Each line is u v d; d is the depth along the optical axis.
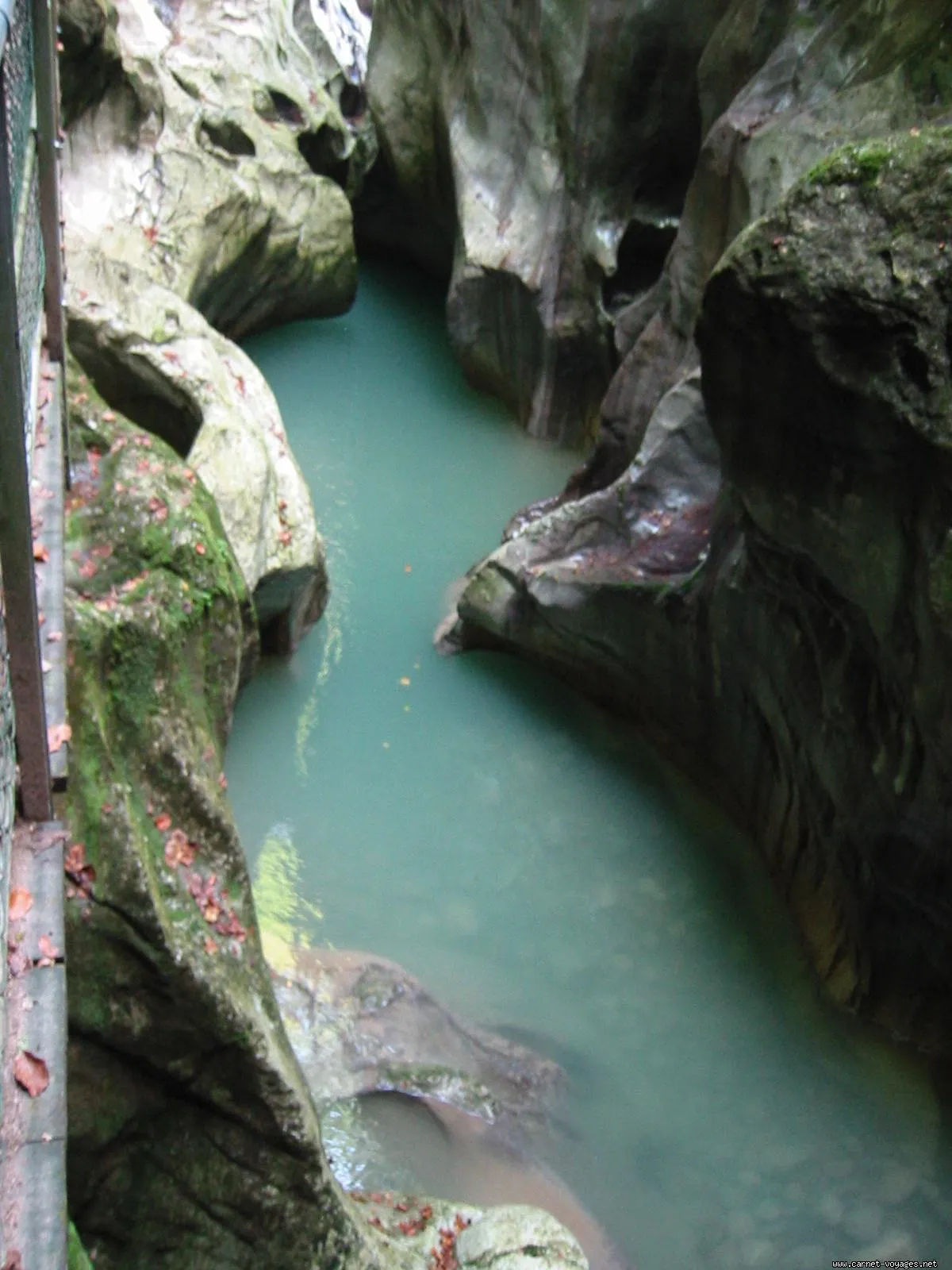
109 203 11.09
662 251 11.68
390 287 15.43
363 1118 6.22
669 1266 5.96
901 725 6.09
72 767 4.46
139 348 9.30
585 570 8.79
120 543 5.66
